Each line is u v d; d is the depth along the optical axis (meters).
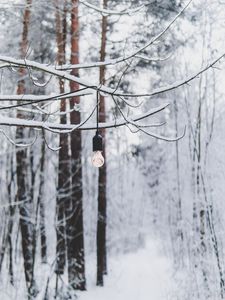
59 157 17.03
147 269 29.80
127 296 18.20
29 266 14.30
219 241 14.98
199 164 15.07
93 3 9.23
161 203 33.09
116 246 40.81
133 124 5.67
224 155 15.49
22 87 12.50
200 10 13.99
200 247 15.48
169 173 26.11
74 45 15.58
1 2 7.36
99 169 19.95
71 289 15.37
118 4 11.87
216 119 16.62
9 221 15.32
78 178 17.30
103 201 19.84
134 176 51.00
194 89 17.11
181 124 19.38
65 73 5.52
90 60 17.83
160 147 32.38
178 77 16.77
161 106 5.72
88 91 5.89
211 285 14.41
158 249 45.12
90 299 16.33
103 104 18.62
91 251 28.73
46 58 14.99
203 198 15.55
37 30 14.80
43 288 15.96
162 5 11.84
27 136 15.38
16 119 5.71
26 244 14.48
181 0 12.73
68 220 17.06
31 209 15.30
